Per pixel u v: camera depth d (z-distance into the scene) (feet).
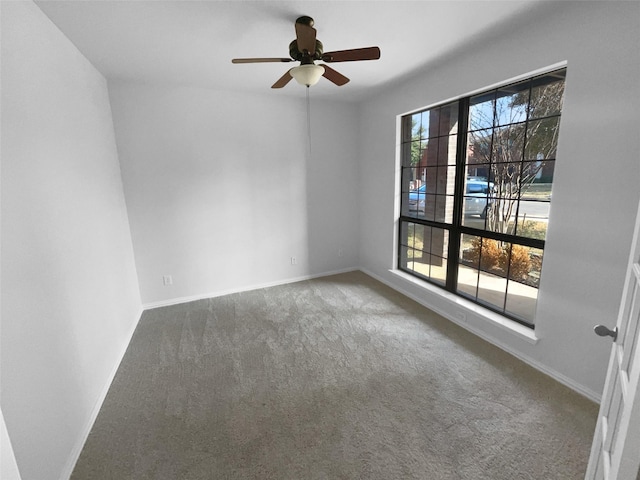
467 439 5.77
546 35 6.70
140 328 10.46
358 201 15.40
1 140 4.53
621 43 5.54
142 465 5.44
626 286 3.70
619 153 5.75
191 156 11.85
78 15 6.22
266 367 8.14
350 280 14.60
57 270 5.74
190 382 7.64
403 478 5.08
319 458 5.48
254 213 13.34
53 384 5.22
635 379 2.70
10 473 2.23
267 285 14.17
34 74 5.57
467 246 10.10
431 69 9.90
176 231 12.10
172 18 6.53
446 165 10.55
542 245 7.80
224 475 5.22
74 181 6.86
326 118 13.96
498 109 8.61
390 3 6.15
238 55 8.55
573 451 5.46
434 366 7.95
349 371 7.87
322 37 7.59
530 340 7.71
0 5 4.74
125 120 10.70
